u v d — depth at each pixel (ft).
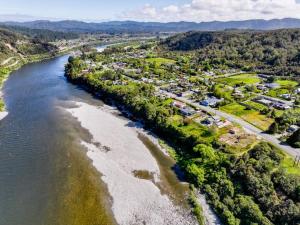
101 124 351.46
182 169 256.32
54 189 222.89
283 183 212.02
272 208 194.49
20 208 201.77
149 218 197.77
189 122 330.95
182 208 208.74
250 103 410.52
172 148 295.48
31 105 417.90
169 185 234.79
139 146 296.92
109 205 208.54
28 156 269.64
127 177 243.40
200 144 273.33
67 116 374.84
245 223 189.78
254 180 217.15
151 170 255.09
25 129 330.13
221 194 218.59
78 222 190.90
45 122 352.49
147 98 422.00
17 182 229.86
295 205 189.98
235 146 277.64
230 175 234.99
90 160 266.16
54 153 276.21
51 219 192.54
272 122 341.00
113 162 264.93
